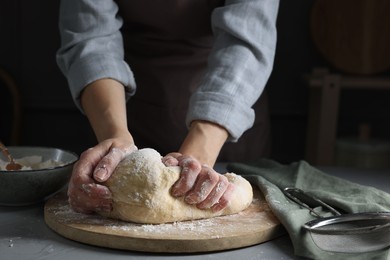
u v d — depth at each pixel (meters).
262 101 1.55
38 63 2.41
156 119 1.40
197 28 1.32
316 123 2.21
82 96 1.08
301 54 2.40
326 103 2.04
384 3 2.22
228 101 1.03
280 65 2.42
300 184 1.01
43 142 2.48
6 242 0.80
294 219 0.80
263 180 0.99
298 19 2.38
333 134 2.06
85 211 0.86
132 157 0.86
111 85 1.06
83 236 0.79
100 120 1.00
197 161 0.87
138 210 0.82
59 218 0.84
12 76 2.41
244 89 1.05
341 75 2.19
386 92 2.42
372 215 0.78
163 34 1.34
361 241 0.74
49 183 0.93
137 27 1.35
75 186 0.84
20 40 2.39
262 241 0.81
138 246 0.77
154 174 0.83
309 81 2.08
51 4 2.37
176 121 1.40
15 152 1.05
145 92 1.40
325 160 2.07
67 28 1.15
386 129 2.45
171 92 1.38
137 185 0.82
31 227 0.86
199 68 1.39
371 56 2.25
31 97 2.44
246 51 1.09
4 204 0.95
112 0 1.21
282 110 2.44
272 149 2.48
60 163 1.00
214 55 1.11
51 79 2.43
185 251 0.77
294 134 2.47
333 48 2.27
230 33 1.10
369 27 2.24
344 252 0.74
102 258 0.75
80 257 0.75
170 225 0.82
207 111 1.02
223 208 0.85
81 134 2.48
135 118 1.42
